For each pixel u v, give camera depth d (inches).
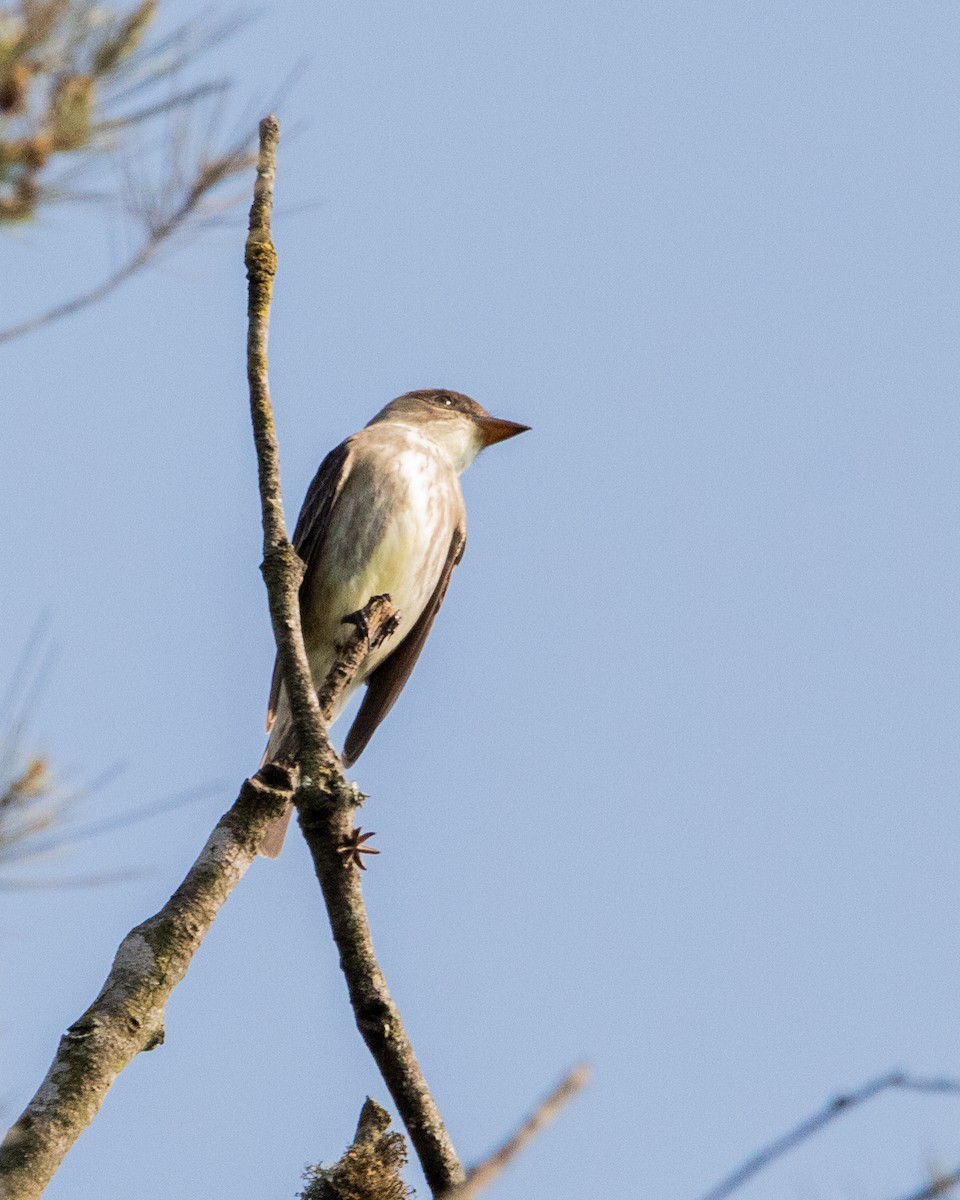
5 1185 268.2
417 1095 314.0
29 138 221.1
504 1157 177.3
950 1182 171.8
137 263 244.1
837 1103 190.4
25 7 218.5
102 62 221.3
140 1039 294.0
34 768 204.7
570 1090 181.3
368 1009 319.3
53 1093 282.4
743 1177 187.9
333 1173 304.8
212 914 312.8
